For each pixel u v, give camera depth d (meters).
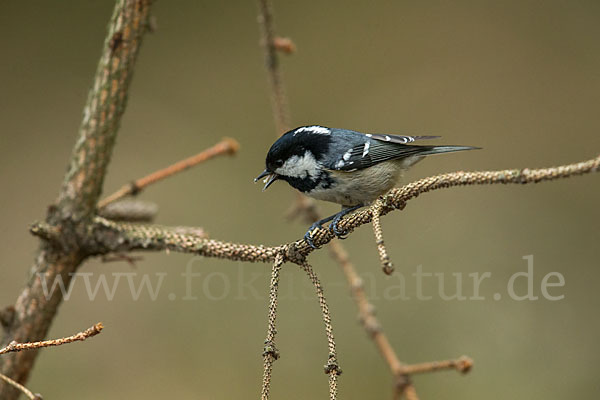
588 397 9.62
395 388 5.97
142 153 13.06
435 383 9.88
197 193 12.59
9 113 13.09
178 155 13.09
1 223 11.74
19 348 4.13
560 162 13.19
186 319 10.30
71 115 13.27
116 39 5.59
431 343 10.30
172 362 9.98
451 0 15.15
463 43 14.73
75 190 5.67
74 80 13.65
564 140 13.41
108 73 5.62
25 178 12.41
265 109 14.00
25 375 5.72
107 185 12.45
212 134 13.48
